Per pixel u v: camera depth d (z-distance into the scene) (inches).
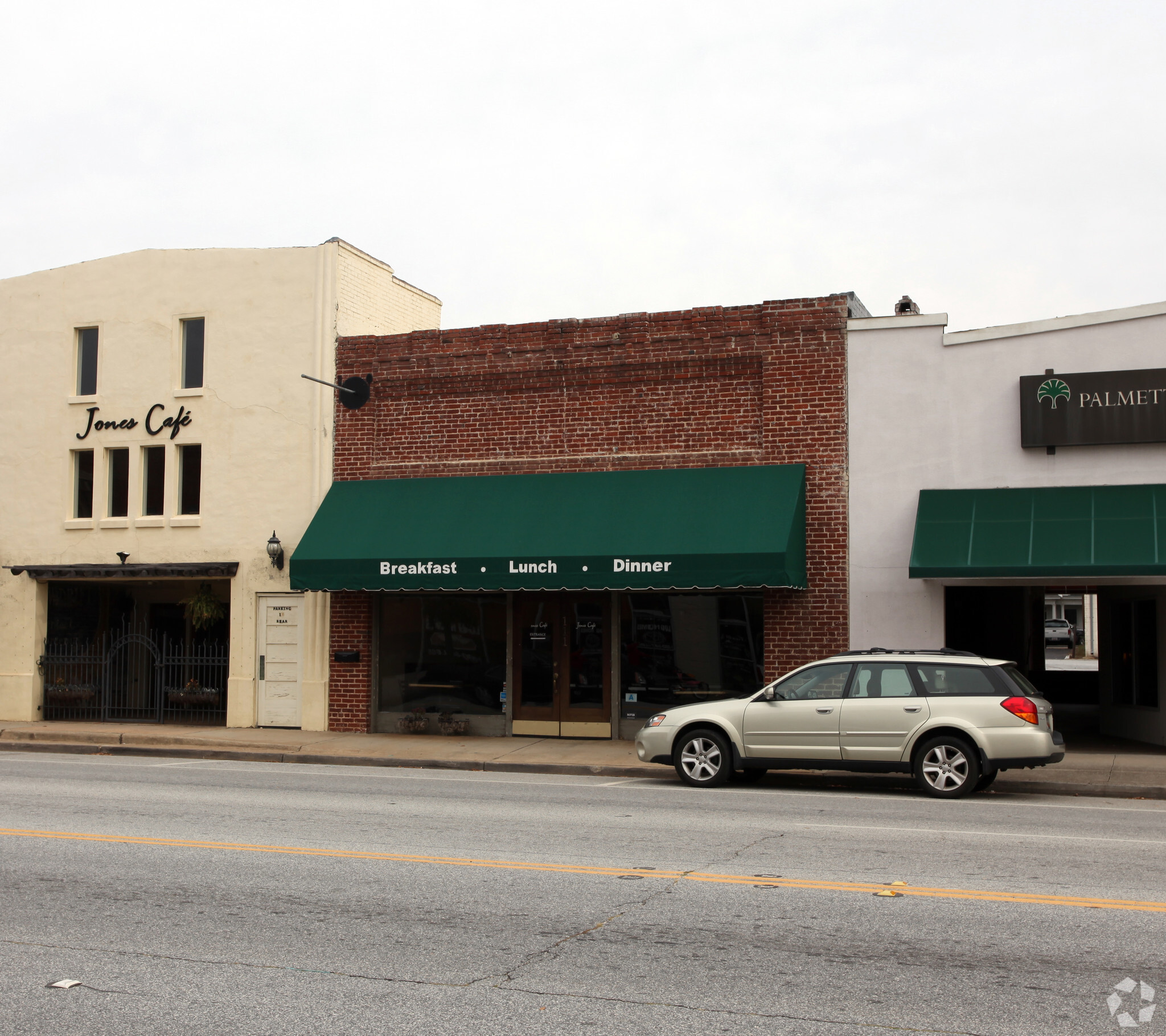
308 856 361.4
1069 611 2674.7
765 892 310.3
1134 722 745.0
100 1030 206.2
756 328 735.1
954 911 289.0
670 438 750.5
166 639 880.9
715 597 735.1
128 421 879.7
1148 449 658.2
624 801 500.1
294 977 236.4
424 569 729.6
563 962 246.4
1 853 366.3
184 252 875.4
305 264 845.2
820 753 531.8
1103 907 292.7
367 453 816.9
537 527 727.1
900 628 694.5
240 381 851.4
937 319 702.5
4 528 909.2
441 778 599.5
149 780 575.8
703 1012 214.7
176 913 289.0
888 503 702.5
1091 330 672.4
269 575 831.7
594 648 760.3
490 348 791.1
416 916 285.7
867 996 223.3
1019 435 681.0
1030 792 545.0
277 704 824.3
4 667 901.2
